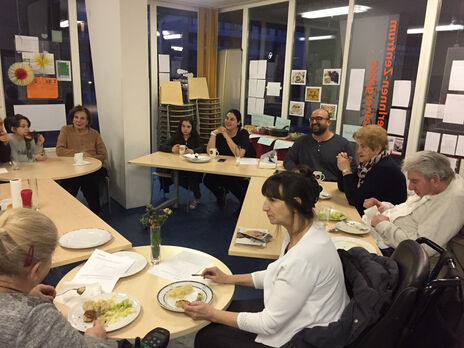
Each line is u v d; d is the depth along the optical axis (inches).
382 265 53.7
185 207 173.5
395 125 158.7
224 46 235.9
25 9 164.9
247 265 122.3
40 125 178.4
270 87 211.6
